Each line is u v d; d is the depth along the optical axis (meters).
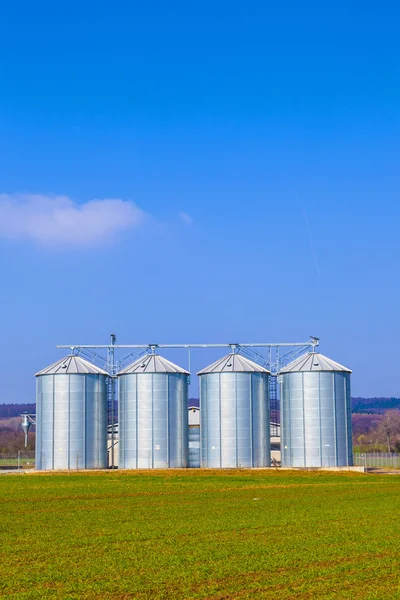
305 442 103.38
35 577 37.31
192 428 112.75
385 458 139.62
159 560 40.91
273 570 38.66
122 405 106.50
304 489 78.62
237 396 104.44
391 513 59.16
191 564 39.94
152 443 104.00
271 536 48.16
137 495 72.94
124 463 105.00
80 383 106.56
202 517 57.22
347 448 104.12
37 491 76.56
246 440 103.81
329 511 60.41
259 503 66.25
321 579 36.88
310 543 45.47
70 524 53.84
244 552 42.81
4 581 36.56
